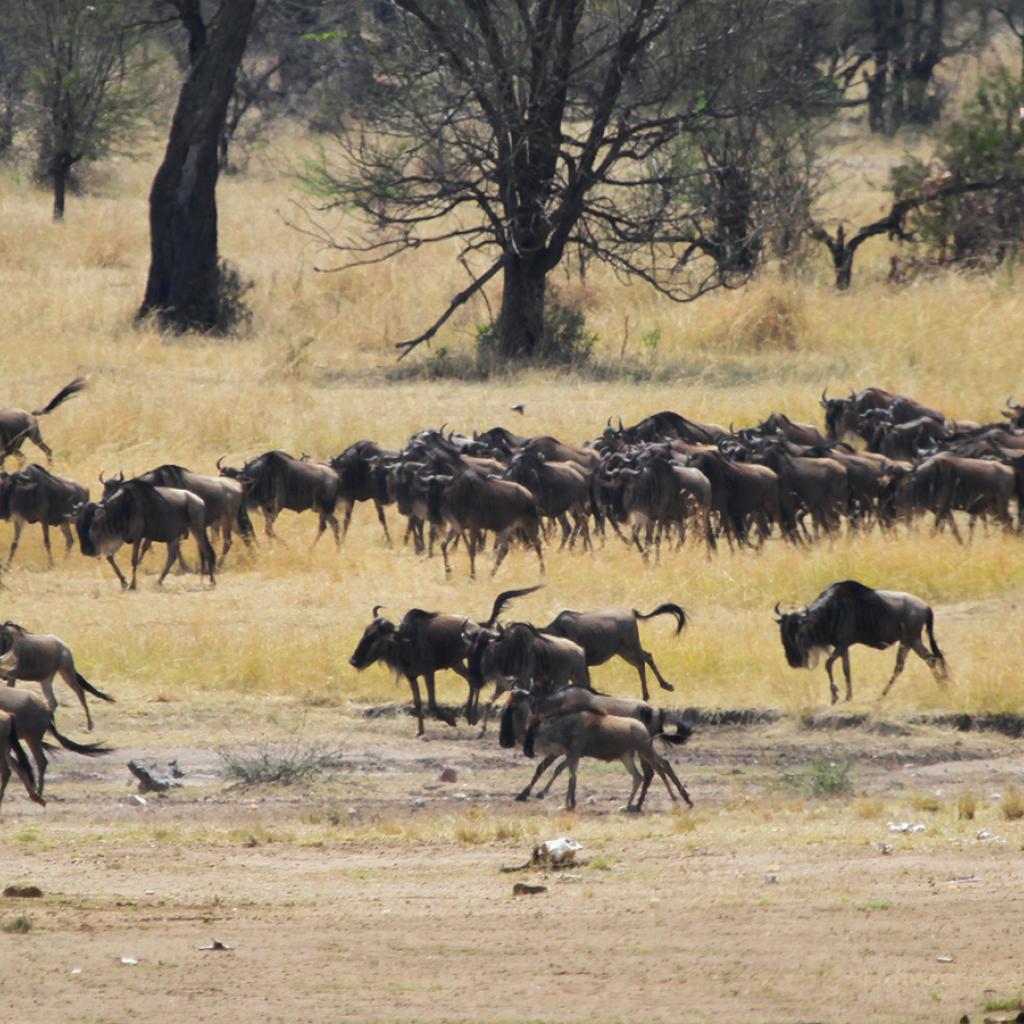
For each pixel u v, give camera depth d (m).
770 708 14.92
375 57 32.59
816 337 33.53
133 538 19.36
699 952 7.55
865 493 21.77
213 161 36.28
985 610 18.05
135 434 26.31
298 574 20.28
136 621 17.52
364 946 7.78
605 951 7.60
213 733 14.41
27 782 11.83
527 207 32.53
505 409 28.22
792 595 18.47
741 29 31.77
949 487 20.72
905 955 7.44
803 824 11.30
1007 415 25.67
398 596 18.69
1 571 19.64
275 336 34.84
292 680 15.70
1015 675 15.10
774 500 21.03
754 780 13.23
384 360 33.56
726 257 35.50
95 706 15.02
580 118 33.38
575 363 32.19
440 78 32.81
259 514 23.33
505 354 33.16
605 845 10.69
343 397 29.52
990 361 30.53
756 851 10.30
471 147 32.22
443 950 7.68
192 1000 6.77
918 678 15.52
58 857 10.41
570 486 20.67
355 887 9.43
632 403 28.47
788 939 7.78
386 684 15.77
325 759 13.55
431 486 19.39
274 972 7.27
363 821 11.84
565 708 12.19
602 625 14.69
